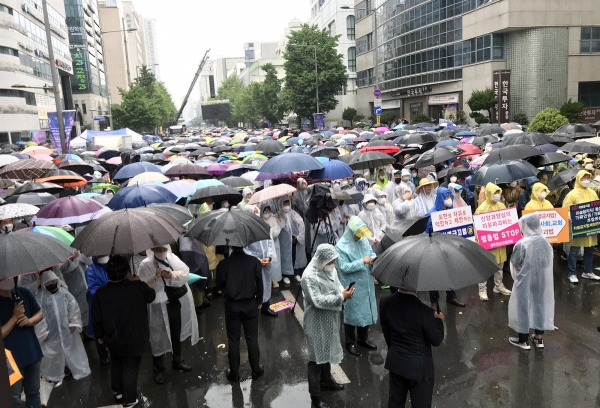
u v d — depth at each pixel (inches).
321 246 202.5
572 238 329.1
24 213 238.7
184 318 246.8
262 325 297.3
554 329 269.3
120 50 4596.5
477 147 560.7
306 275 203.5
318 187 336.2
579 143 462.9
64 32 2787.9
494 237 319.9
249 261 225.0
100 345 252.8
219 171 522.0
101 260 246.5
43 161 478.3
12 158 569.9
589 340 255.3
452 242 159.9
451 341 262.4
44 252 176.6
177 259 229.8
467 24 1726.1
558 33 1536.7
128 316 204.4
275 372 240.5
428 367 167.0
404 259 154.9
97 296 203.5
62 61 2645.2
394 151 567.8
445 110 1936.5
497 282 325.7
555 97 1560.0
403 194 356.2
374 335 277.1
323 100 2290.8
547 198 410.6
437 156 420.5
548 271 241.0
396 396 173.2
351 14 2903.5
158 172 446.9
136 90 2534.5
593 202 327.3
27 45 2116.1
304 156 369.4
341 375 233.9
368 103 2669.8
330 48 2277.3
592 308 293.9
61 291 231.0
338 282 209.9
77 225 318.3
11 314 185.6
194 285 299.9
